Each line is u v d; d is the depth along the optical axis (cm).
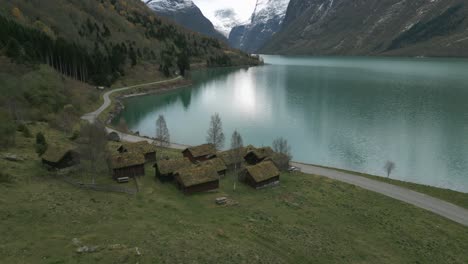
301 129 12988
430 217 5894
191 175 6081
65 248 3600
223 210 5403
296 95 19950
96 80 18662
